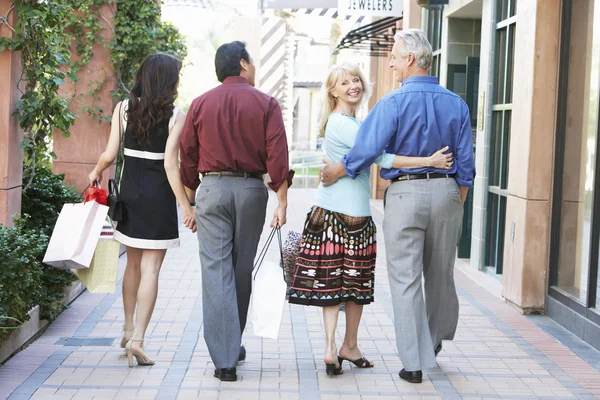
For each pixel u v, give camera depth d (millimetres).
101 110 9242
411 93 4496
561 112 6320
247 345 5395
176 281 7703
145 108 4660
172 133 4699
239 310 4746
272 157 4488
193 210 4770
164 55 4766
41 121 6164
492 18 8391
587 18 5934
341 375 4742
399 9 10188
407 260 4551
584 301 5789
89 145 9359
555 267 6375
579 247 5918
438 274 4707
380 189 17672
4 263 4695
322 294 4609
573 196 6059
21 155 6012
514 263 6691
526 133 6480
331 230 4613
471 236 9312
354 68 4734
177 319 6102
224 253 4566
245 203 4523
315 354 5203
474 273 8422
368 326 6012
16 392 4277
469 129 4578
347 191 4621
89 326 5801
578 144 6004
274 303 4527
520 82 6676
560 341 5703
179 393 4336
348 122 4641
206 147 4520
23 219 5387
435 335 4840
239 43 4637
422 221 4520
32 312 5344
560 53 6355
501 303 6938
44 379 4523
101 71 9336
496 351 5383
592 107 5777
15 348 5020
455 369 4930
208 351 5008
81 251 4629
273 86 23047
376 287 7699
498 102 8406
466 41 9992
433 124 4480
